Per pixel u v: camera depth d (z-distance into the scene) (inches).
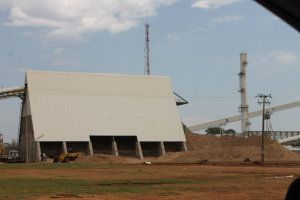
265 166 2191.2
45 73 3914.9
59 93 3855.8
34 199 795.4
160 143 3909.9
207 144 4252.0
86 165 2559.1
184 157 3516.2
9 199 792.9
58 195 862.5
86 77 4065.0
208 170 1872.5
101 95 4013.3
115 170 1942.7
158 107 4136.3
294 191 152.6
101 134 3752.5
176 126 4065.0
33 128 3553.2
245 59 5620.1
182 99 4463.6
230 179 1307.8
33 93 3750.0
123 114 3969.0
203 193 890.1
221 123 5565.9
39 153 3437.5
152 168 2113.7
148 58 4719.5
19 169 2063.2
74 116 3774.6
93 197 830.5
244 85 5580.7
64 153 3535.9
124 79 4220.0
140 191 951.0
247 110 5580.7
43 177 1456.7
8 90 3772.1
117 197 828.0
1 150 3425.2
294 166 2180.1
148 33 4751.5
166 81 4352.9
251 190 945.5
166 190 972.6
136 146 3833.7
